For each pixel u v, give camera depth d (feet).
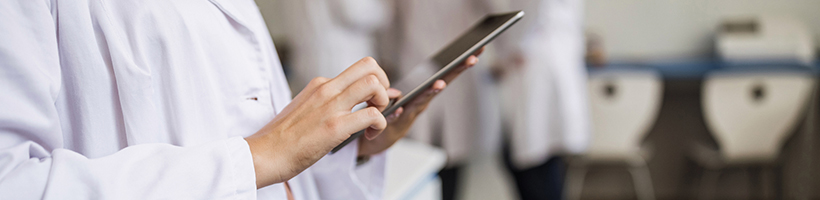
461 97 5.22
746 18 7.78
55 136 1.24
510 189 8.03
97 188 1.15
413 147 3.59
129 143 1.49
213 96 1.60
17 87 1.12
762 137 6.56
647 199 8.25
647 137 8.09
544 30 5.07
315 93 1.43
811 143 7.19
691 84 7.40
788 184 7.69
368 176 2.51
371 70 1.52
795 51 7.38
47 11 1.22
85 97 1.40
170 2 1.51
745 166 7.86
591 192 8.48
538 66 5.16
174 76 1.52
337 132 1.34
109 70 1.43
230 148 1.34
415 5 4.81
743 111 6.46
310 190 2.14
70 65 1.36
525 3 4.61
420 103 1.98
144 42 1.47
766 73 6.43
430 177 3.55
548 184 5.76
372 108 1.40
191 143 1.58
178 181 1.25
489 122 5.87
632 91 6.32
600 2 8.31
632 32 8.35
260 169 1.35
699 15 8.02
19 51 1.13
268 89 1.86
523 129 5.44
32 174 1.10
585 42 7.75
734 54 7.56
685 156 8.03
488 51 5.72
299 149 1.35
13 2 1.15
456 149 5.37
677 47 8.26
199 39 1.57
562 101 5.35
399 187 2.97
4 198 1.05
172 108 1.55
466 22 4.81
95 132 1.44
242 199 1.32
